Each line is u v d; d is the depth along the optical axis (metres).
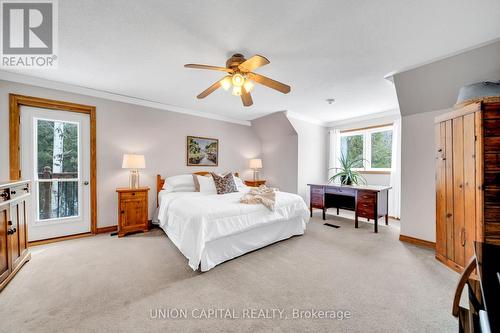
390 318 1.46
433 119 2.68
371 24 1.65
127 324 1.40
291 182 4.95
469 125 1.67
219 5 1.46
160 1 1.42
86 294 1.71
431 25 1.66
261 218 2.63
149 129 3.77
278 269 2.15
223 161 4.85
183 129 4.20
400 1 1.41
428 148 2.73
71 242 2.90
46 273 2.04
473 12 1.51
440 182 2.03
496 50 1.91
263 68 2.41
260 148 5.62
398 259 2.37
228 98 3.56
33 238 2.80
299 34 1.78
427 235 2.74
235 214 2.42
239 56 2.05
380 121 4.54
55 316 1.46
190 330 1.35
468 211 1.69
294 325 1.40
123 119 3.48
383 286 1.84
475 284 1.20
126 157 3.23
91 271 2.09
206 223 2.18
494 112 1.54
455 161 1.82
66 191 3.05
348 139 5.20
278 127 4.91
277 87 2.11
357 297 1.69
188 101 3.74
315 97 3.45
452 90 2.37
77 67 2.42
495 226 1.53
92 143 3.19
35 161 2.83
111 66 2.39
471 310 1.08
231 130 5.00
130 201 3.24
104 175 3.31
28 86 2.71
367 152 4.82
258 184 5.07
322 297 1.69
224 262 2.32
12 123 2.61
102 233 3.28
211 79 2.76
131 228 3.24
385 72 2.51
